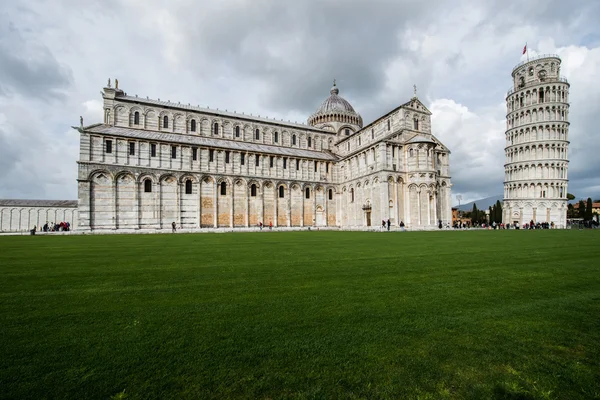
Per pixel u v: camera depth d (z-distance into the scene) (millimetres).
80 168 56031
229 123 80188
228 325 7879
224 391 5176
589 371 5871
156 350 6562
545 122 98000
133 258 18797
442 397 5051
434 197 67562
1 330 7535
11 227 73562
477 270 14758
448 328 7758
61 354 6383
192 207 65688
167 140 63781
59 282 12297
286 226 75938
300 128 90188
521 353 6539
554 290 11227
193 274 13805
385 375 5672
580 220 104500
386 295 10500
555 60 99500
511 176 105062
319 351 6543
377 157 69062
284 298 10125
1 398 4945
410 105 71188
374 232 54938
